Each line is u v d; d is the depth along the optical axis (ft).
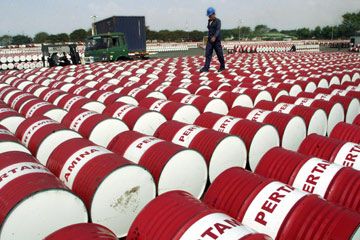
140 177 17.72
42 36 330.54
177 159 19.54
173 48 208.95
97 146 19.93
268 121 28.27
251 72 63.62
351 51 170.71
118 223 17.54
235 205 14.94
